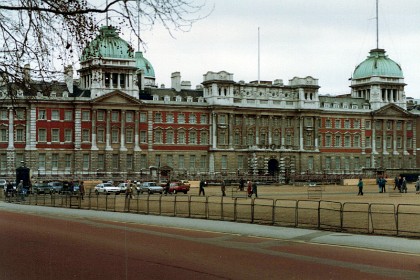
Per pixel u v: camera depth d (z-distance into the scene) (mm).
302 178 181375
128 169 173250
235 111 189875
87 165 168250
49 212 73000
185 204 79562
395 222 48844
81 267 31422
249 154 190875
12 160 160125
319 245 40406
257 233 47188
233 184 167000
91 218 63906
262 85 195750
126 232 49094
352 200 92562
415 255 36000
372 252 37125
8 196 105625
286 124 198125
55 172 164625
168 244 40906
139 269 30828
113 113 171750
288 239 43531
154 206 76750
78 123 167125
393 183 168125
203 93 193000
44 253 36531
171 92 187500
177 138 182125
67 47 29719
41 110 163625
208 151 186250
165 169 178000
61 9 28703
